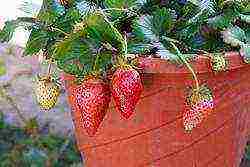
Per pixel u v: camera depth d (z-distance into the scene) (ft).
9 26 1.32
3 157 2.61
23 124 2.89
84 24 1.18
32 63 3.24
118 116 1.34
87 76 1.23
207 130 1.37
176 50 1.21
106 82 1.23
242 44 1.27
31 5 1.40
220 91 1.33
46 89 1.30
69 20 1.27
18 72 3.09
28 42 1.30
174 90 1.28
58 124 2.94
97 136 1.40
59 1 1.32
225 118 1.39
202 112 1.22
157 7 1.34
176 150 1.36
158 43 1.23
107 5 1.28
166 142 1.35
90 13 1.20
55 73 1.33
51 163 2.59
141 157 1.38
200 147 1.38
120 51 1.20
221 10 1.33
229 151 1.47
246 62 1.26
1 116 2.87
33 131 2.71
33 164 2.57
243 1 1.35
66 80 1.40
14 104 2.71
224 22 1.30
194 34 1.31
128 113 1.20
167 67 1.21
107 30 1.18
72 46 1.19
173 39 1.27
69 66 1.21
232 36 1.30
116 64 1.20
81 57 1.20
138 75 1.19
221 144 1.42
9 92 3.15
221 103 1.35
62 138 2.78
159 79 1.26
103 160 1.44
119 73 1.18
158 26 1.28
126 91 1.18
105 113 1.26
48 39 1.30
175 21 1.30
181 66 1.21
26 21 1.32
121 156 1.40
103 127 1.37
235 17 1.33
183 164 1.39
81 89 1.23
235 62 1.25
